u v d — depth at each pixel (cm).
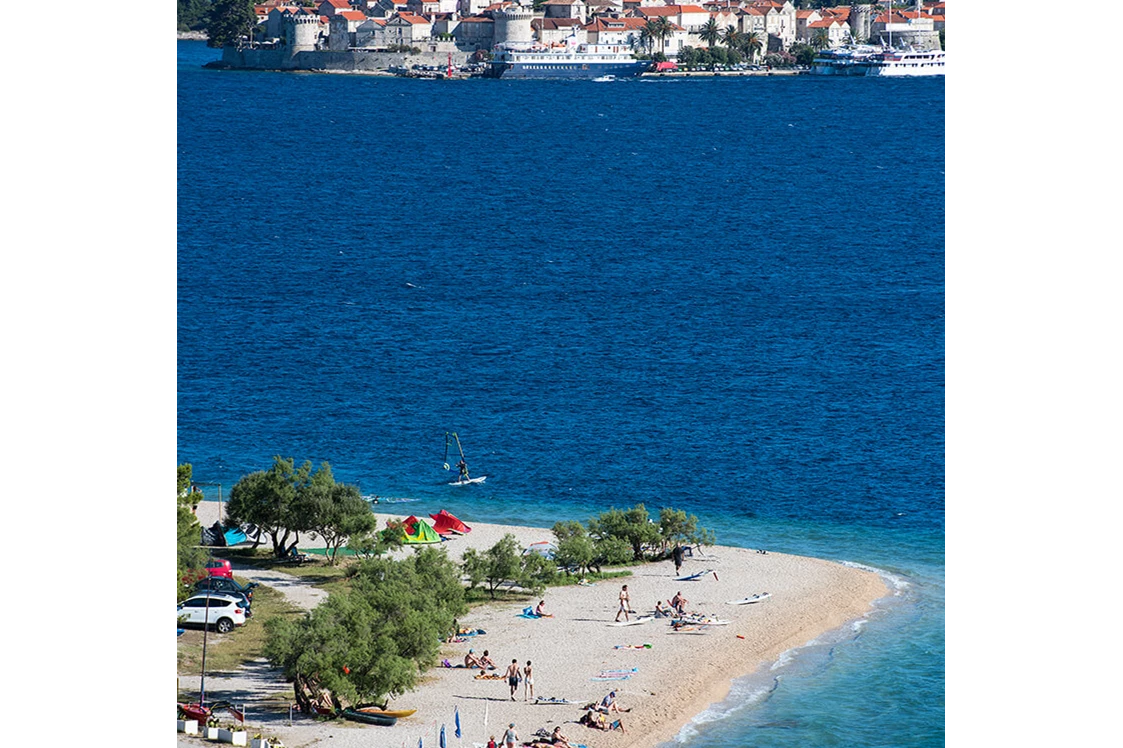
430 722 13700
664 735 13775
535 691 14800
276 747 12388
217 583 16812
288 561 19825
